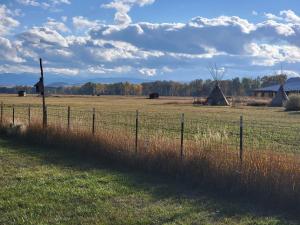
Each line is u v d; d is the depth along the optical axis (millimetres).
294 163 10414
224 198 10703
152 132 22500
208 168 11656
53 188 11469
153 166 13352
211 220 9117
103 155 15516
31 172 13516
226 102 80625
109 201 10375
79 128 18328
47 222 8812
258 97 122625
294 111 55750
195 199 10602
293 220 9156
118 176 12938
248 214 9500
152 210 9711
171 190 11391
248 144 18953
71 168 14172
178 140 14039
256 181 10516
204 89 149250
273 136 23375
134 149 14383
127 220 9008
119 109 56188
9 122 23359
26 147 18547
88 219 9031
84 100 108250
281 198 9930
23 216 9141
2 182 12180
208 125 30344
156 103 88125
